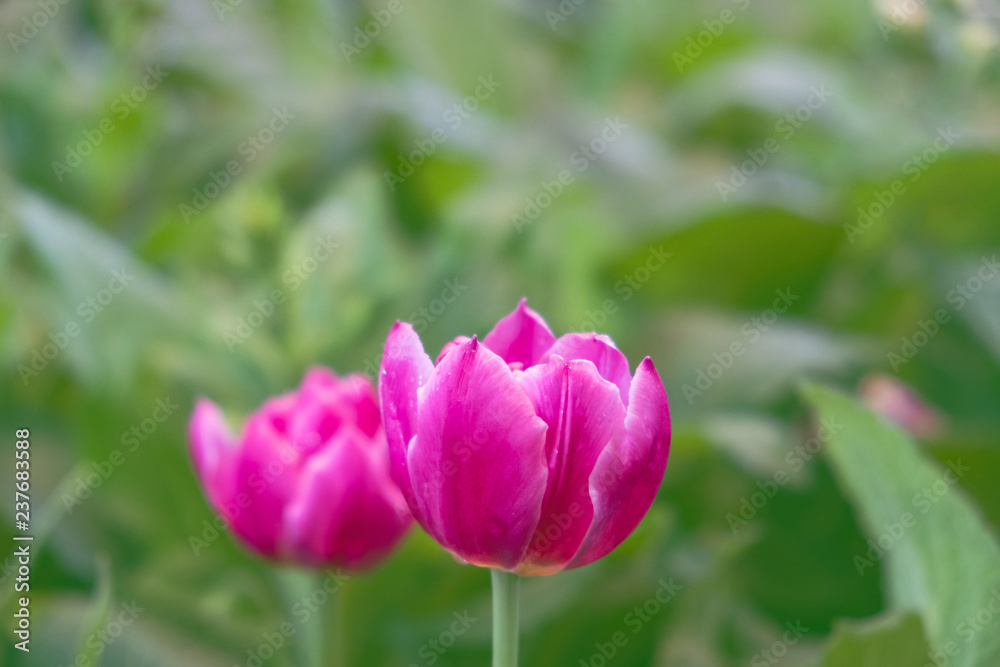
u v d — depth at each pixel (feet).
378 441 2.74
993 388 3.88
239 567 3.08
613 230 4.19
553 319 3.43
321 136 4.71
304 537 2.73
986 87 4.00
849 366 3.61
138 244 3.87
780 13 7.29
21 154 4.36
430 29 5.71
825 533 3.20
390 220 4.55
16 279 3.67
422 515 2.48
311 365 3.19
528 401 2.43
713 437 3.10
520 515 2.44
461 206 3.75
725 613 3.18
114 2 4.48
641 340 3.67
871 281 4.27
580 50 7.30
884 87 4.69
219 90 5.16
